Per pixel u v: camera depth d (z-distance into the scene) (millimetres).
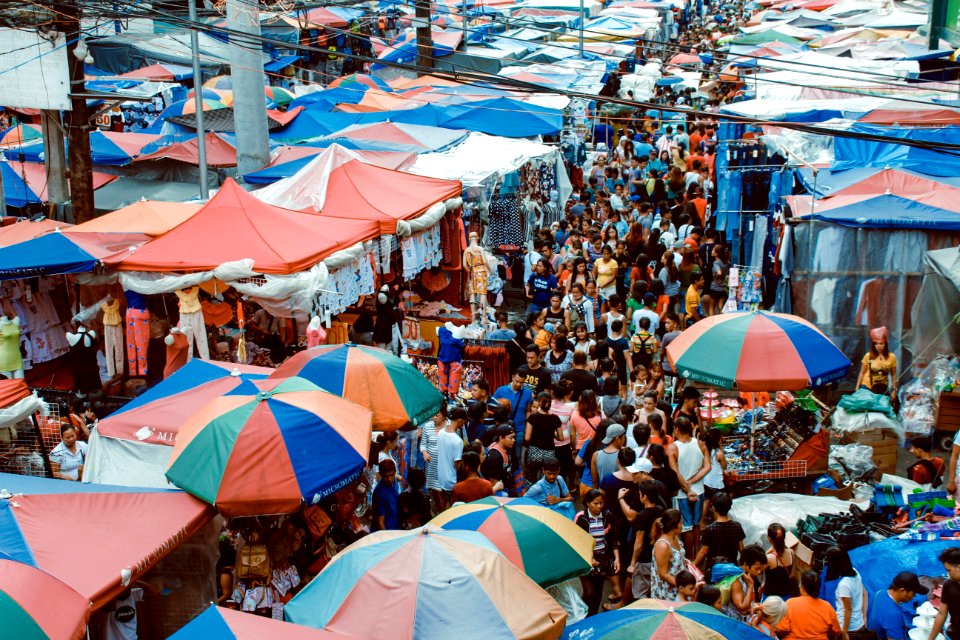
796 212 13875
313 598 6230
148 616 7809
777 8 44219
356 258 12852
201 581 7797
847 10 38812
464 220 17219
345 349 9641
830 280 13602
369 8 32000
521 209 19672
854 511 8984
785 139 17703
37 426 9406
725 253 16766
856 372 13680
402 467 10258
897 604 7590
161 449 8398
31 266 11422
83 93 14938
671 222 18641
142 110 24656
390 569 6109
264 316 13305
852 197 14102
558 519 7484
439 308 15883
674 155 24328
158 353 12211
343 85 25844
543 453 10023
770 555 7969
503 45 32531
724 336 9719
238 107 16781
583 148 26688
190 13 15109
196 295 11547
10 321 12211
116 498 6996
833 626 6977
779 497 9523
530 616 5961
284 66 28125
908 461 11664
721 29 48969
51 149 15945
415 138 19156
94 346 12164
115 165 18156
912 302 13383
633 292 14289
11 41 14336
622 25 39094
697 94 33000
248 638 5117
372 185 15016
